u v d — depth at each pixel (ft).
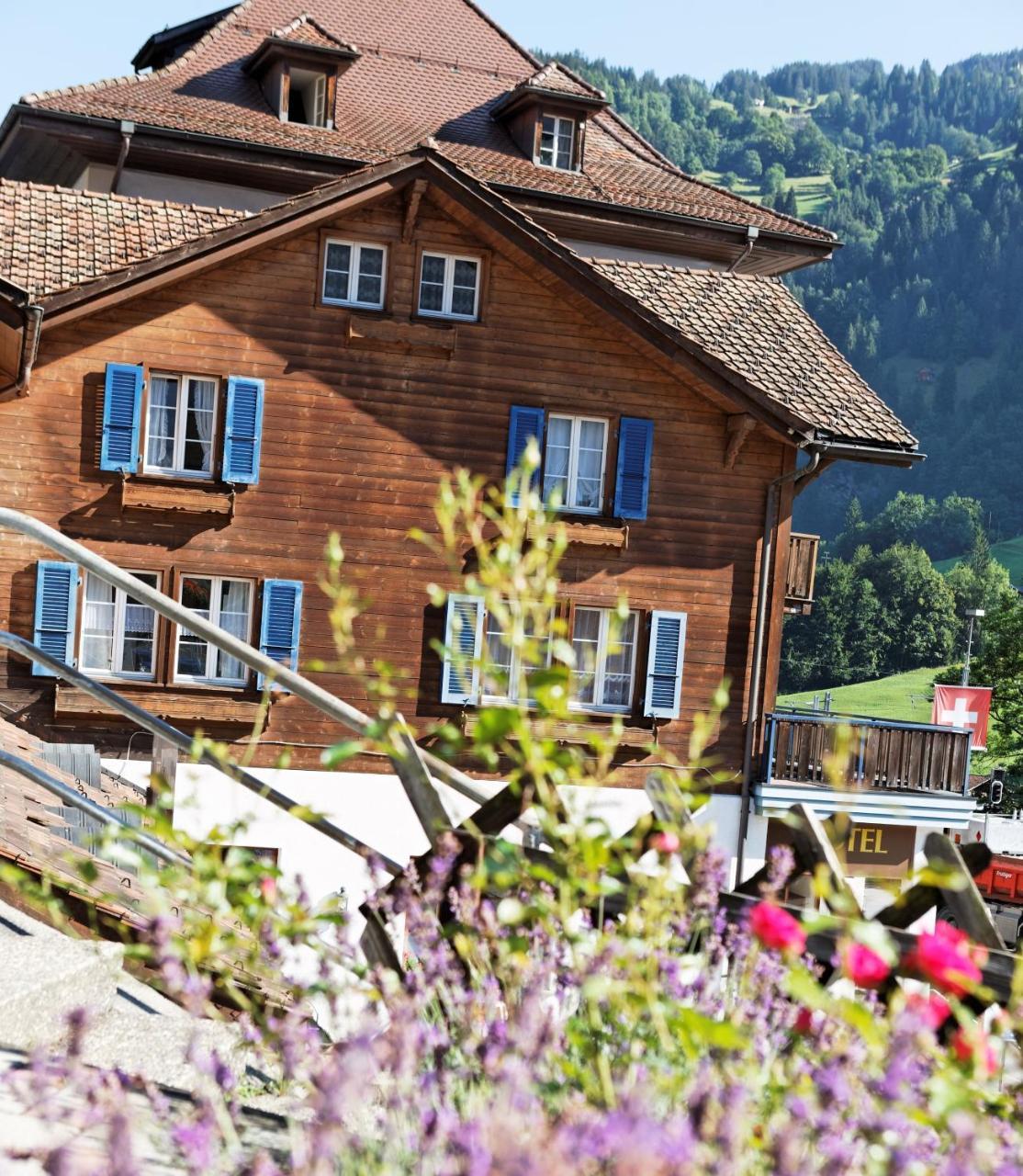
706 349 69.92
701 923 10.32
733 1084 7.61
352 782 67.36
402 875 11.99
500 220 67.77
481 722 9.53
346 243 68.18
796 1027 9.41
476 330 69.62
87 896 15.85
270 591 66.95
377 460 68.74
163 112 83.71
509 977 9.94
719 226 91.56
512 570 10.04
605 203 89.45
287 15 96.07
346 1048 8.18
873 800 71.97
